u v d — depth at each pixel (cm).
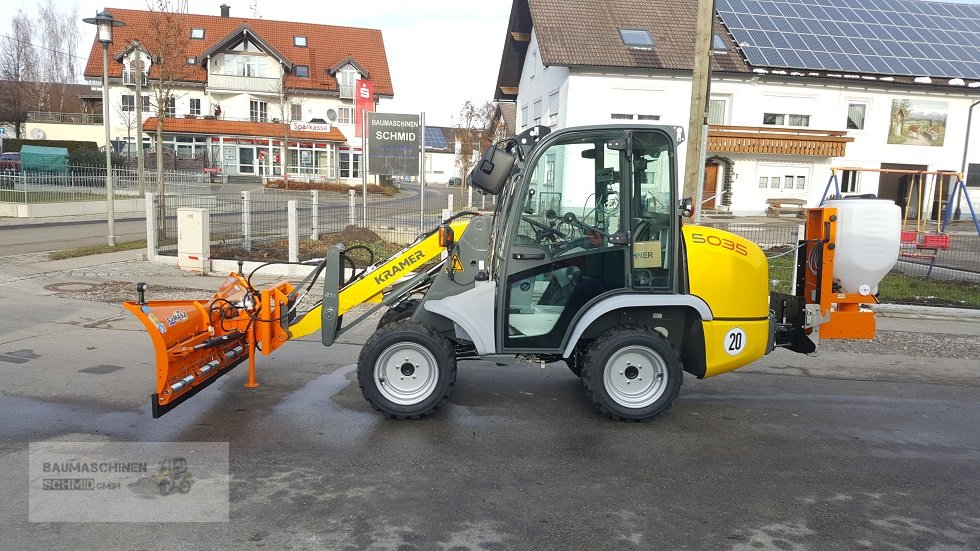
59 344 743
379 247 1428
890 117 2816
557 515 394
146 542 352
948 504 424
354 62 4941
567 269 545
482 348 543
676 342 571
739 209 2777
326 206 1539
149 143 4606
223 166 4647
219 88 4753
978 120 2862
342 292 578
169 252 1327
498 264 548
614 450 497
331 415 553
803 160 2792
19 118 4612
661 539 370
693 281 545
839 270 591
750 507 412
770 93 2731
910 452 510
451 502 406
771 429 552
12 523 369
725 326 552
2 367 656
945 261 1492
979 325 989
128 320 860
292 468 448
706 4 998
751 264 560
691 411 593
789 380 701
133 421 526
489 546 356
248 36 4747
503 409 581
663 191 545
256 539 357
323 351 758
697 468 469
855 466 480
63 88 5809
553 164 536
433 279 599
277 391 611
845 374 729
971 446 526
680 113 2572
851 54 2800
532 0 2662
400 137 1589
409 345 538
